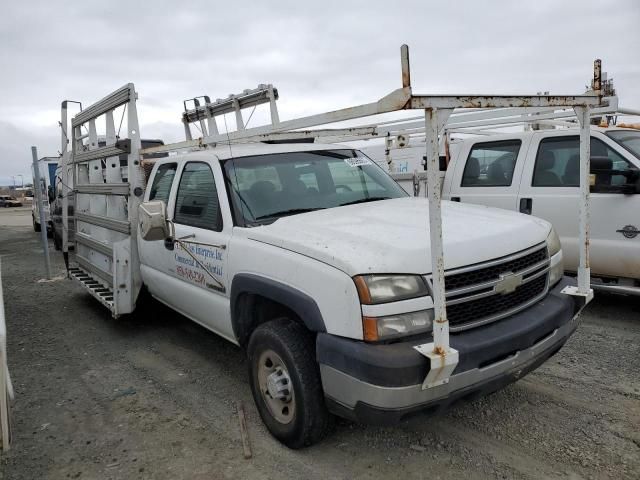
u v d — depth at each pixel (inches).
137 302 226.2
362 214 141.7
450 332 108.8
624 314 217.8
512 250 120.9
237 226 147.3
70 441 139.0
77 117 279.4
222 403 157.1
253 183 158.7
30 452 134.3
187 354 199.9
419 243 112.7
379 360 99.3
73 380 179.9
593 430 130.2
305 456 125.4
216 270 152.2
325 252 113.4
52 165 684.1
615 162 211.8
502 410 142.2
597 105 134.3
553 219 224.2
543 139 234.7
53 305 285.1
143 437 139.1
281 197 156.6
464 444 127.2
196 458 127.6
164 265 190.4
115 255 212.2
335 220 136.2
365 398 102.4
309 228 130.3
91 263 262.2
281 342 122.3
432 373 98.3
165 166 200.8
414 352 100.2
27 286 338.0
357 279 104.8
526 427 133.3
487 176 255.0
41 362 198.5
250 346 135.0
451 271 108.9
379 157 487.2
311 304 113.3
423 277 107.3
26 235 724.7
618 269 207.8
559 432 130.1
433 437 131.0
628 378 158.1
